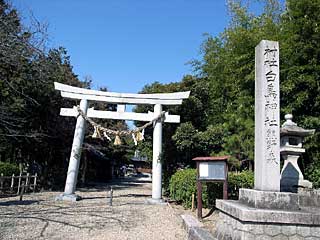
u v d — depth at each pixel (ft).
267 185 18.75
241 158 41.22
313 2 30.81
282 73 33.71
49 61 45.47
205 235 20.95
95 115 43.70
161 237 23.61
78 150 42.57
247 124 36.83
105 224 27.14
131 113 44.14
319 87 31.24
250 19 47.39
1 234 21.98
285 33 34.71
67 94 43.62
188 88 60.29
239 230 17.16
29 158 62.90
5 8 40.34
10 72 46.47
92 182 92.32
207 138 50.62
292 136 25.82
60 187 64.28
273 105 19.74
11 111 49.08
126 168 207.10
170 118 43.73
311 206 18.81
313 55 31.76
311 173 31.89
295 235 16.57
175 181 41.19
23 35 38.27
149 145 61.21
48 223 26.25
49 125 60.54
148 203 40.09
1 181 44.88
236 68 40.04
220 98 50.16
